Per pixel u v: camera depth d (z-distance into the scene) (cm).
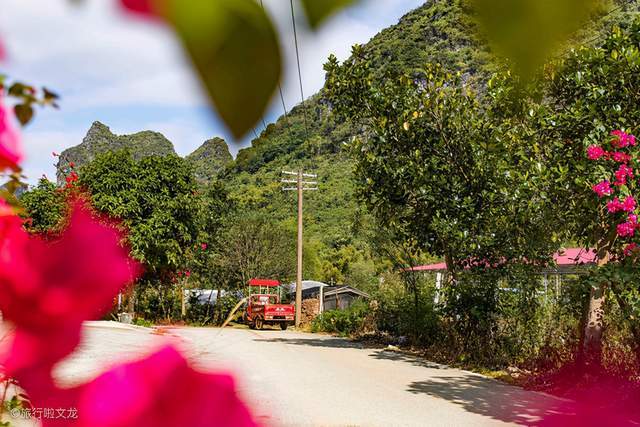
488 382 945
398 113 1212
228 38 20
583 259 1448
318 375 973
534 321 1112
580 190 842
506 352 1106
